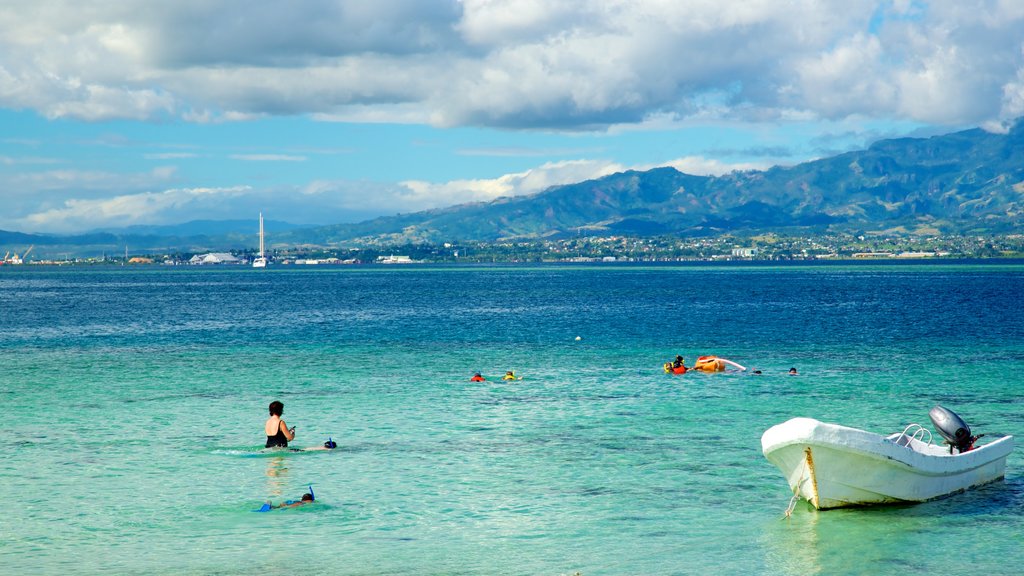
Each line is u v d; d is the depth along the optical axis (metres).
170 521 24.38
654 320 101.75
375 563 21.22
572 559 21.52
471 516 24.81
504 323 99.19
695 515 24.81
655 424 37.44
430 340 78.25
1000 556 21.62
